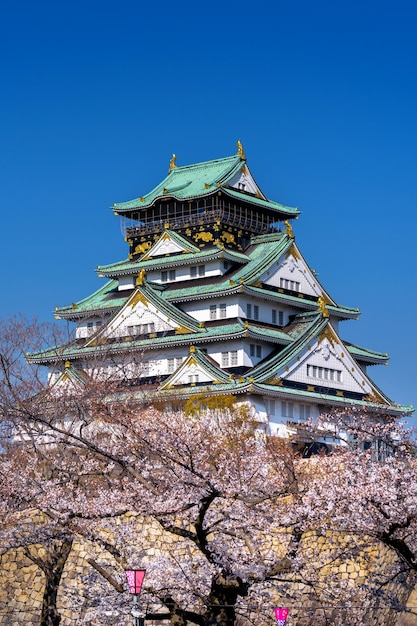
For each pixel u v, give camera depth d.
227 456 48.00
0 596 60.41
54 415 58.62
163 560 45.94
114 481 48.59
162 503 44.97
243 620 51.12
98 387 69.19
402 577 49.84
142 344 101.69
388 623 51.41
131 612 41.28
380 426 50.09
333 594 47.53
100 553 54.56
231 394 93.62
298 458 61.34
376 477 44.56
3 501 50.34
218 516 45.91
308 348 101.38
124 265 113.81
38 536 48.94
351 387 105.69
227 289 103.06
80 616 48.72
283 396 96.19
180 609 44.44
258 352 102.44
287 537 46.84
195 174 117.19
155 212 115.69
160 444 45.75
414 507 43.53
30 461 52.28
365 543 48.59
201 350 102.56
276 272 108.06
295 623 50.16
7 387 64.69
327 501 44.91
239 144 116.12
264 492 46.81
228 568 43.72
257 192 116.88
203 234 110.62
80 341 105.12
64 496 49.00
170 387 96.19
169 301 106.75
